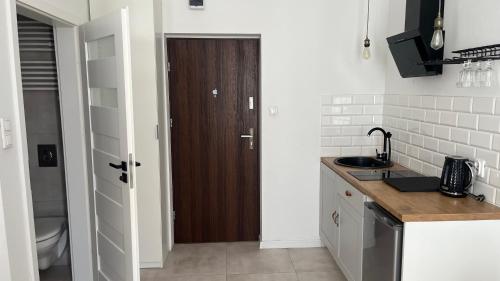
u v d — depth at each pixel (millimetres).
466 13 2186
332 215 3057
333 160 3295
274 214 3482
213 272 3057
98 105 2543
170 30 3211
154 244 3125
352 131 3404
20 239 1710
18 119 1699
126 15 2035
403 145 3006
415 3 2408
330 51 3299
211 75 3432
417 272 1871
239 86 3457
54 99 2867
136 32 2918
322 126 3389
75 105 2547
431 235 1841
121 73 2088
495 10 1946
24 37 2650
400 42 2555
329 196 3146
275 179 3438
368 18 3266
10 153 1640
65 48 2502
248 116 3504
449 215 1822
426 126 2643
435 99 2520
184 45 3381
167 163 3420
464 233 1850
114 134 2262
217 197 3607
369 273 2229
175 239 3641
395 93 3135
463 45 2213
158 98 3074
